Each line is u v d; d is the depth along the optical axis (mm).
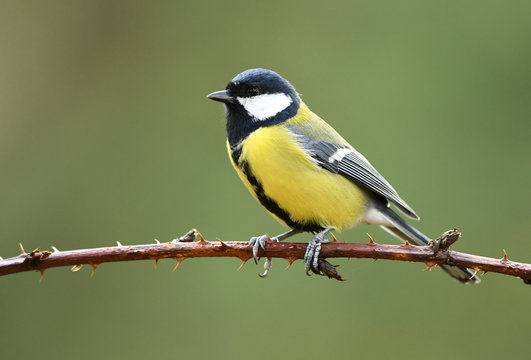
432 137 12586
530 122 12469
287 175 7508
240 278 11430
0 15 12938
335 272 6293
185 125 12859
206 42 13297
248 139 7699
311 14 13484
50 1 13109
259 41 13297
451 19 13148
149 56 13195
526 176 12188
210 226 12047
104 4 13172
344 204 7828
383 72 13102
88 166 12461
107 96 12938
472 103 12727
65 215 12078
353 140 12789
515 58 12742
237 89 7848
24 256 5555
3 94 12750
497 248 11688
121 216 12078
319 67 13273
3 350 10727
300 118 8039
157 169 12500
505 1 12906
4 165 12406
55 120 12781
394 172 12422
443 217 11961
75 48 13070
